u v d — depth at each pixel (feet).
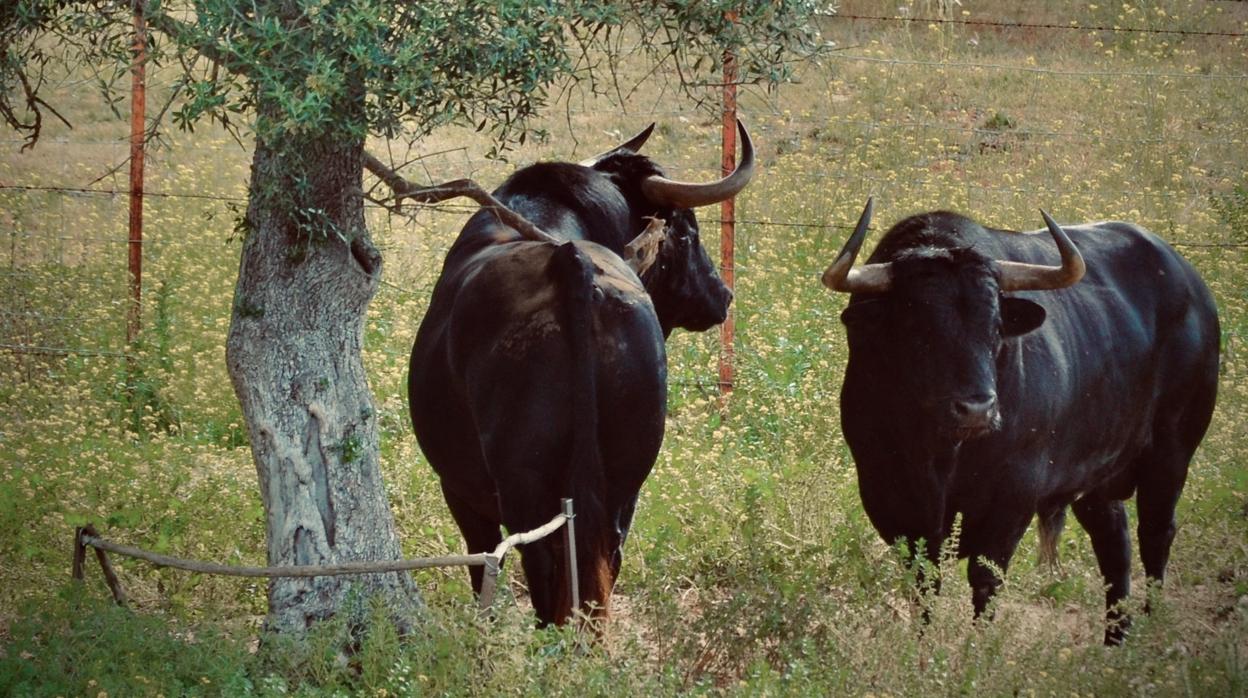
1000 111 127.44
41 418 72.90
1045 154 118.01
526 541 40.47
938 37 139.23
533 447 41.78
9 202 100.27
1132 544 62.80
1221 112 126.00
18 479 60.64
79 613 42.98
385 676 42.01
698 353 83.92
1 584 49.29
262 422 45.21
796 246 98.58
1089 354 52.11
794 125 126.52
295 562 45.21
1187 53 132.26
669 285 58.03
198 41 36.29
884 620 43.91
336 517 45.42
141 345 80.18
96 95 131.44
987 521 49.78
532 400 41.73
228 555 53.88
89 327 83.25
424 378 46.34
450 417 45.29
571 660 39.45
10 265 90.43
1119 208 103.81
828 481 60.85
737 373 80.84
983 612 45.68
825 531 57.21
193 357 81.30
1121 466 55.77
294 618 45.11
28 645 41.78
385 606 44.29
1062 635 42.57
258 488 59.67
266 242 44.83
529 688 38.32
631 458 44.16
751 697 39.68
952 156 119.24
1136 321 54.60
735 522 59.31
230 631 44.73
